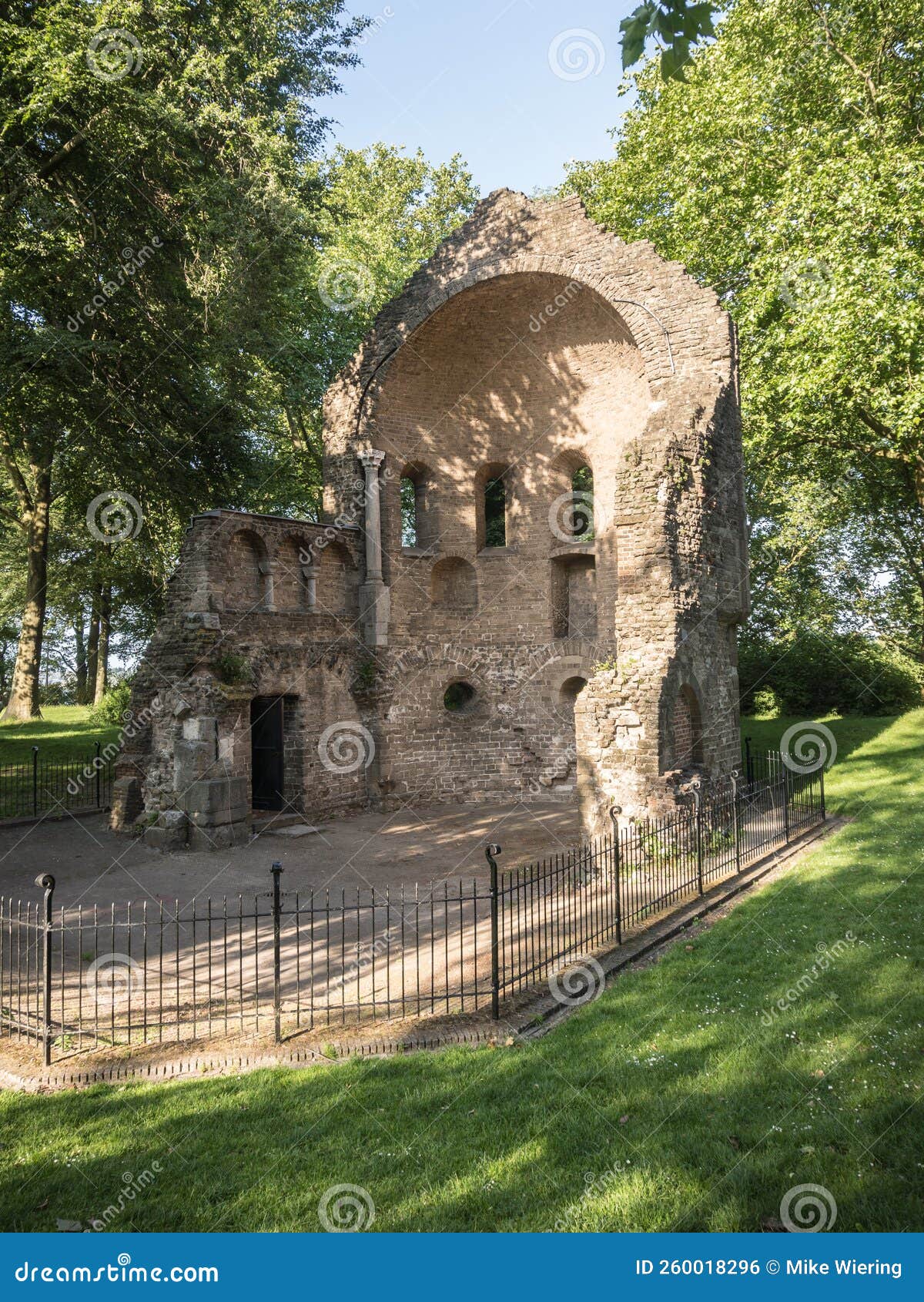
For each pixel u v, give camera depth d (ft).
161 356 65.77
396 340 66.54
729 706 59.00
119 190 60.29
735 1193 15.48
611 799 46.29
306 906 37.17
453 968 28.50
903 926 30.30
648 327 59.67
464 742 68.74
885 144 59.47
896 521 91.35
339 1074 20.77
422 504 71.51
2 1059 22.20
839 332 55.36
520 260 63.36
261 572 57.26
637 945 29.71
